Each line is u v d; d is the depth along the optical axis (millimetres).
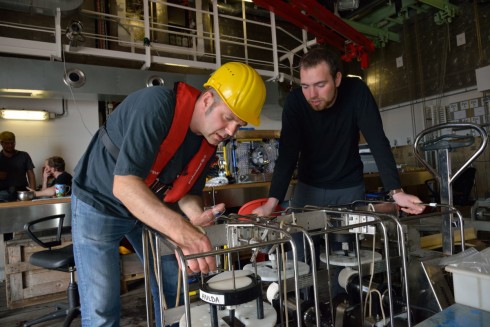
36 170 4492
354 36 5223
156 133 934
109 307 1156
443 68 6500
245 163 3586
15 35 4613
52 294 2990
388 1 5887
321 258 1319
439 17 6418
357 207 1566
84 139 4789
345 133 1738
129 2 5340
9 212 2717
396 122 7371
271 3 4363
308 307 1151
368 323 1148
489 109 5949
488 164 5949
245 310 930
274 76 5086
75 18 4953
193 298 1412
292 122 1789
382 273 1462
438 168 1409
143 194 854
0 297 3121
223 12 6156
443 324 786
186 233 822
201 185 1356
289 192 3514
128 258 3102
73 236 1165
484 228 2926
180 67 5762
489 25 5918
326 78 1542
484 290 855
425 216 1219
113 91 4195
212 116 1020
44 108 4539
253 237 1068
